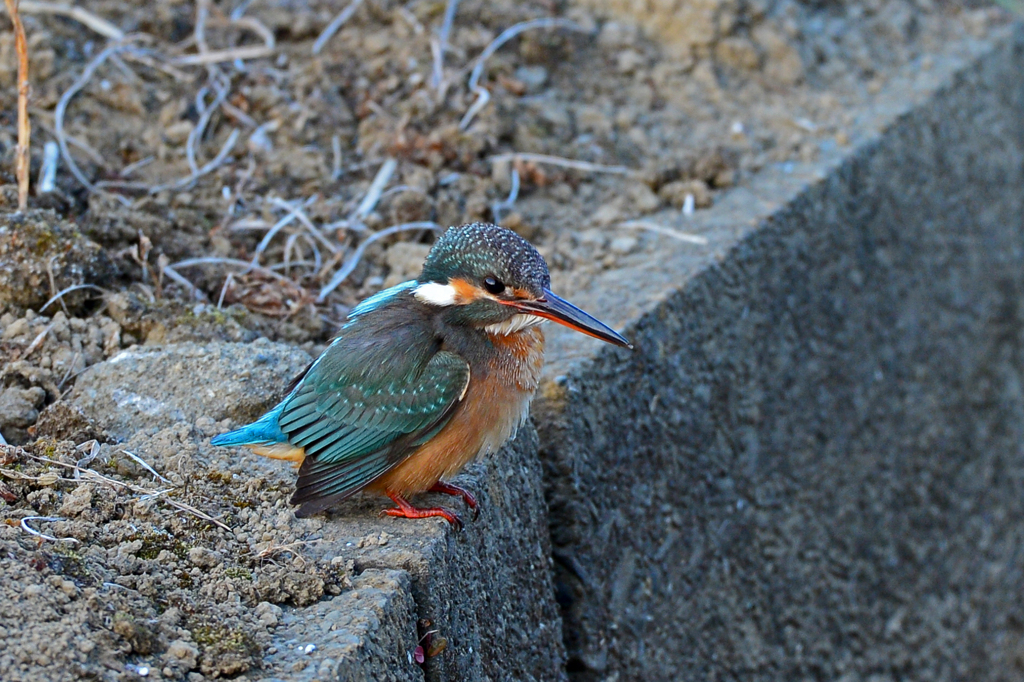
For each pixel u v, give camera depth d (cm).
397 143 1123
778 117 1307
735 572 1044
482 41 1269
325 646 534
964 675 1435
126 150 1066
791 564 1124
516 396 680
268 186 1065
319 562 599
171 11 1225
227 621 542
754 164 1219
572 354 873
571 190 1143
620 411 897
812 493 1162
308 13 1258
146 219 939
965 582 1457
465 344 669
